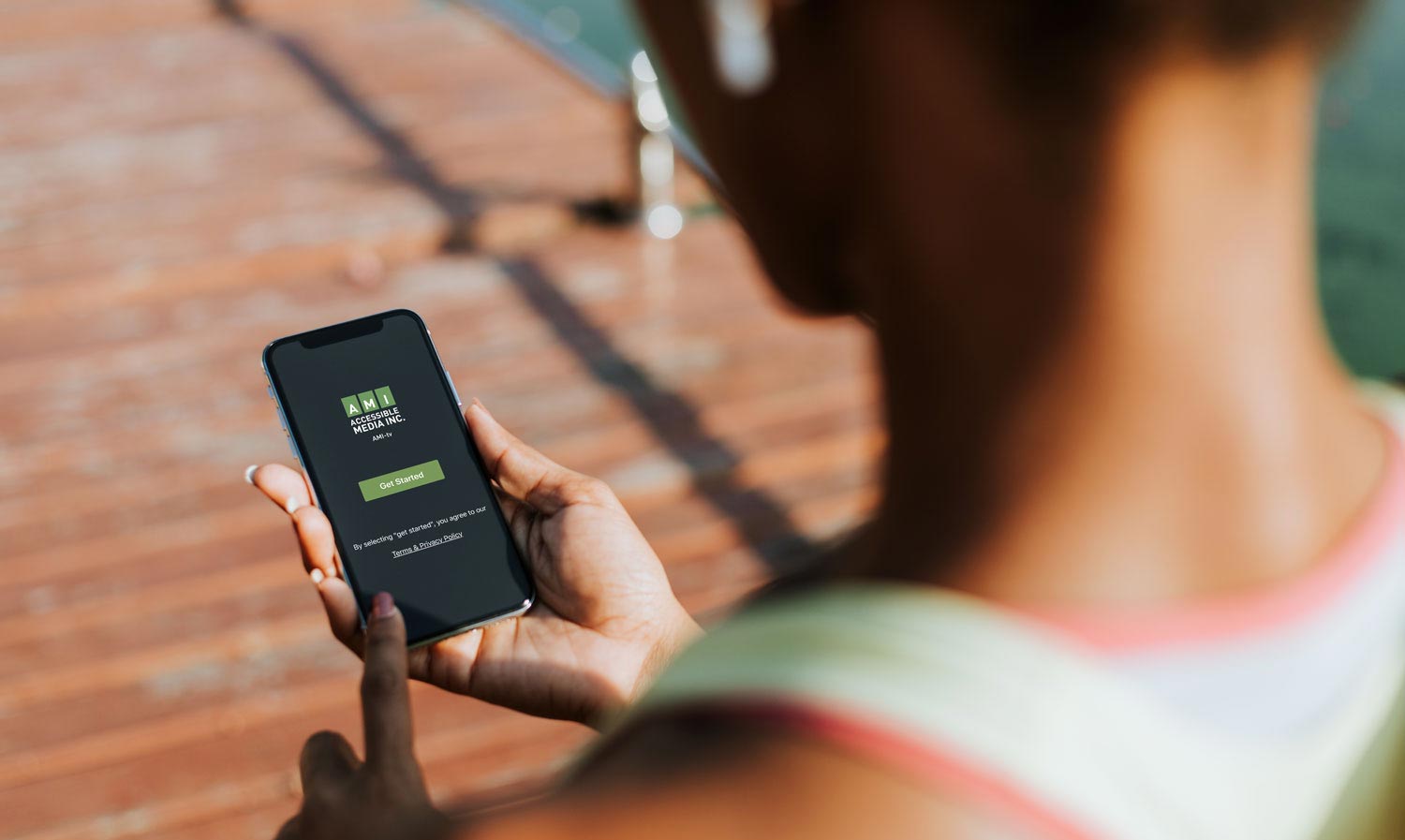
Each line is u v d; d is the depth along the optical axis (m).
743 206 0.40
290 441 1.27
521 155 4.30
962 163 0.34
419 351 1.30
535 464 1.23
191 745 2.36
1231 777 0.35
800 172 0.38
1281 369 0.36
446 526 1.20
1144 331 0.34
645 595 1.15
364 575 1.20
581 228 3.97
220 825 2.23
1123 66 0.33
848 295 0.41
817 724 0.32
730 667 0.34
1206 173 0.34
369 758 0.66
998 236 0.35
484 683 1.18
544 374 3.34
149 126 4.49
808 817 0.32
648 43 0.41
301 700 2.45
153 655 2.53
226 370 3.32
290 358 1.28
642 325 3.54
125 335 3.46
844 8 0.35
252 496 2.90
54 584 2.67
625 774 0.34
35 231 3.84
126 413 3.16
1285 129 0.35
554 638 1.15
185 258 3.70
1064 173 0.34
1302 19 0.34
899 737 0.32
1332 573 0.37
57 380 3.28
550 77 4.88
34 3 5.38
